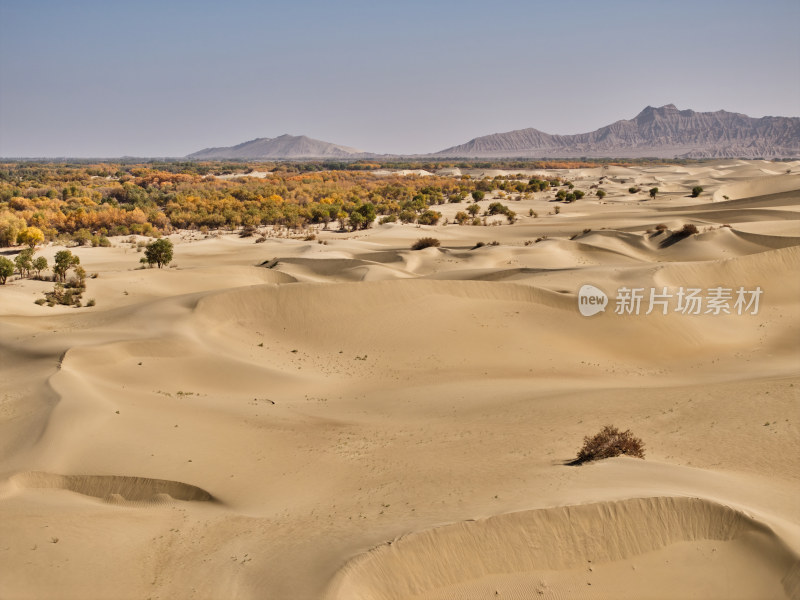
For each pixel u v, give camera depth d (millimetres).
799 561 18547
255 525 22234
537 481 23281
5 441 29078
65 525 22203
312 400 38312
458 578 18562
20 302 64562
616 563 19219
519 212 163125
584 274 68938
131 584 19078
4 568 19516
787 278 67562
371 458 28047
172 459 27438
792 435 28312
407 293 57469
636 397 35625
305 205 182500
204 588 18672
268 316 53938
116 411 31516
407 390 40625
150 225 137250
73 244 119062
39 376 36656
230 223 148625
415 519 20828
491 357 47719
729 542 19594
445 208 175000
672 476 23422
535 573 18859
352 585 17625
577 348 49719
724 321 56250
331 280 79812
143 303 58656
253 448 29234
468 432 31234
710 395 34406
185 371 41625
